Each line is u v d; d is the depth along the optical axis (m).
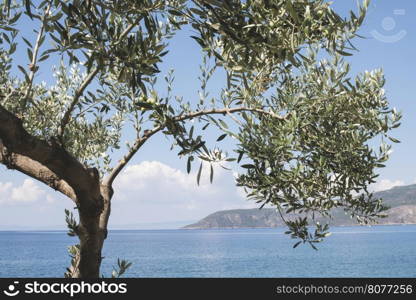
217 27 2.46
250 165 3.84
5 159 3.80
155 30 2.58
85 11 2.49
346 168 4.52
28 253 104.31
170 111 3.21
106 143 6.84
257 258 80.25
